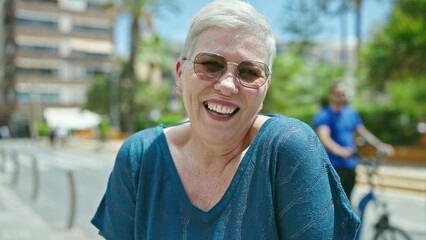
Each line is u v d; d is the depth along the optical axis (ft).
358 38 90.89
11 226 23.49
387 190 39.81
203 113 5.14
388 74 60.34
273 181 4.80
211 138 5.03
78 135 180.96
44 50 207.10
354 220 4.83
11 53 208.23
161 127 5.75
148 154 5.43
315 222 4.60
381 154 16.43
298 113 76.74
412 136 61.57
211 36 5.00
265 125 5.04
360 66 70.85
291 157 4.74
